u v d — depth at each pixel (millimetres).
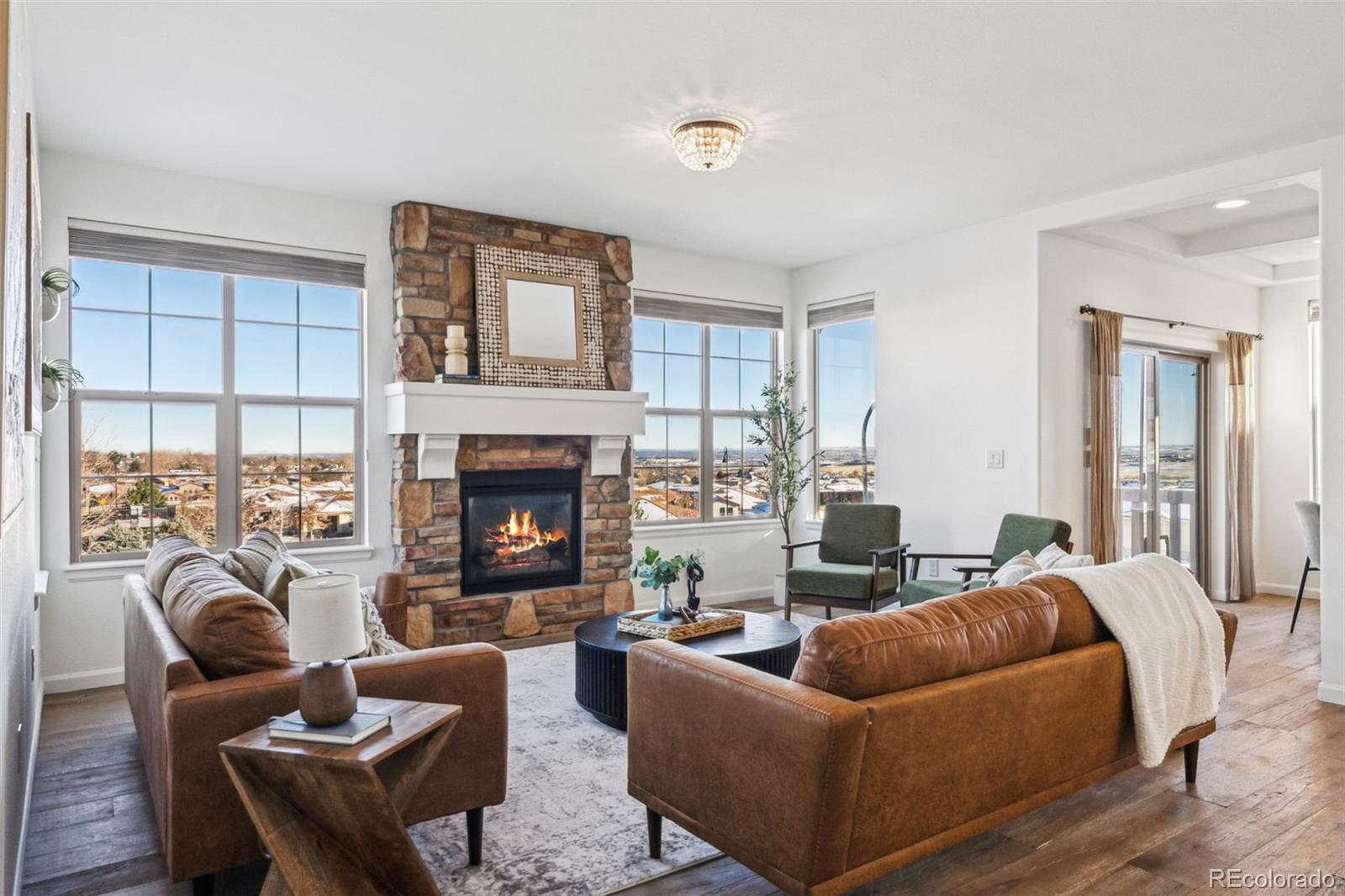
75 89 3373
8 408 1732
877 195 4812
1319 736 3418
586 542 5566
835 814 1824
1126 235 5465
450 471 4980
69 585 4117
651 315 6078
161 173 4344
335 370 4934
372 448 4949
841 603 5094
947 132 3855
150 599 2869
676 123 3729
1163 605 2639
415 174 4438
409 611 4871
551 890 2240
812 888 1846
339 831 1912
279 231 4664
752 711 1987
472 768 2369
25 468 2762
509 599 5215
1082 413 5336
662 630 3623
